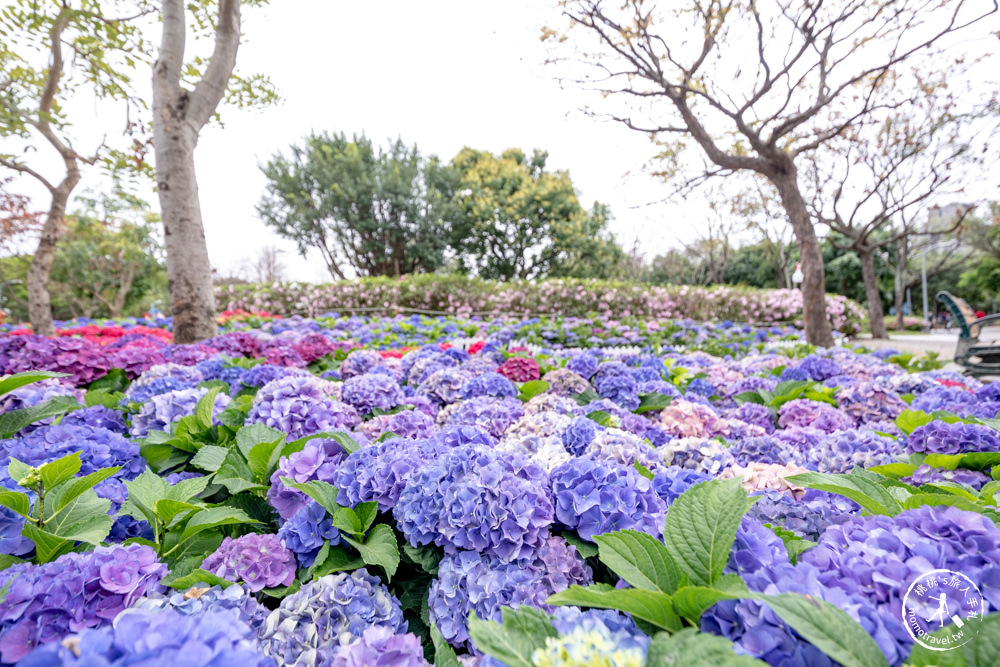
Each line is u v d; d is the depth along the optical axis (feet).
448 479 4.61
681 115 30.45
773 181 29.89
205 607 3.71
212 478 6.08
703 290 48.98
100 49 17.71
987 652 2.26
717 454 6.15
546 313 46.34
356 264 92.22
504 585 4.03
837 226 46.55
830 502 5.02
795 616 2.38
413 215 85.15
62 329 22.52
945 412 7.71
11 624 3.30
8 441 6.16
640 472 5.47
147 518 4.93
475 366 12.78
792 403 10.09
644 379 12.07
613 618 2.94
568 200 94.43
